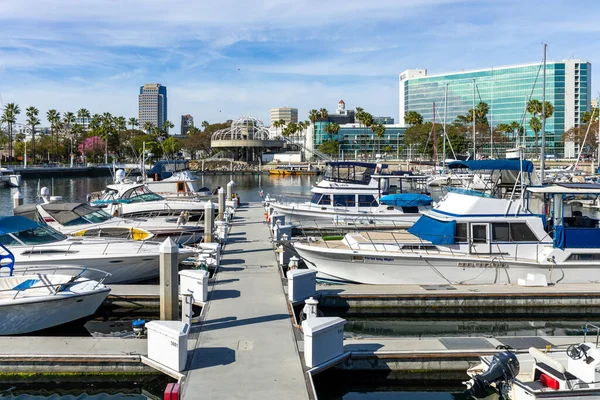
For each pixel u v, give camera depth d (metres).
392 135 145.62
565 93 131.25
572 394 9.84
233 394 9.93
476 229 18.45
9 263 15.67
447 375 12.17
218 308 15.05
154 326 11.38
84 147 130.62
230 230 29.69
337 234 29.20
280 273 19.41
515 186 18.56
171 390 9.70
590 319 17.11
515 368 10.88
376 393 12.02
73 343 12.45
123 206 29.58
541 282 17.97
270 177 108.69
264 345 12.30
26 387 11.59
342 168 31.77
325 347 11.54
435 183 37.97
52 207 23.03
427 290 17.64
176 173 40.50
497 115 141.62
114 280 18.73
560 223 18.41
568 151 115.75
